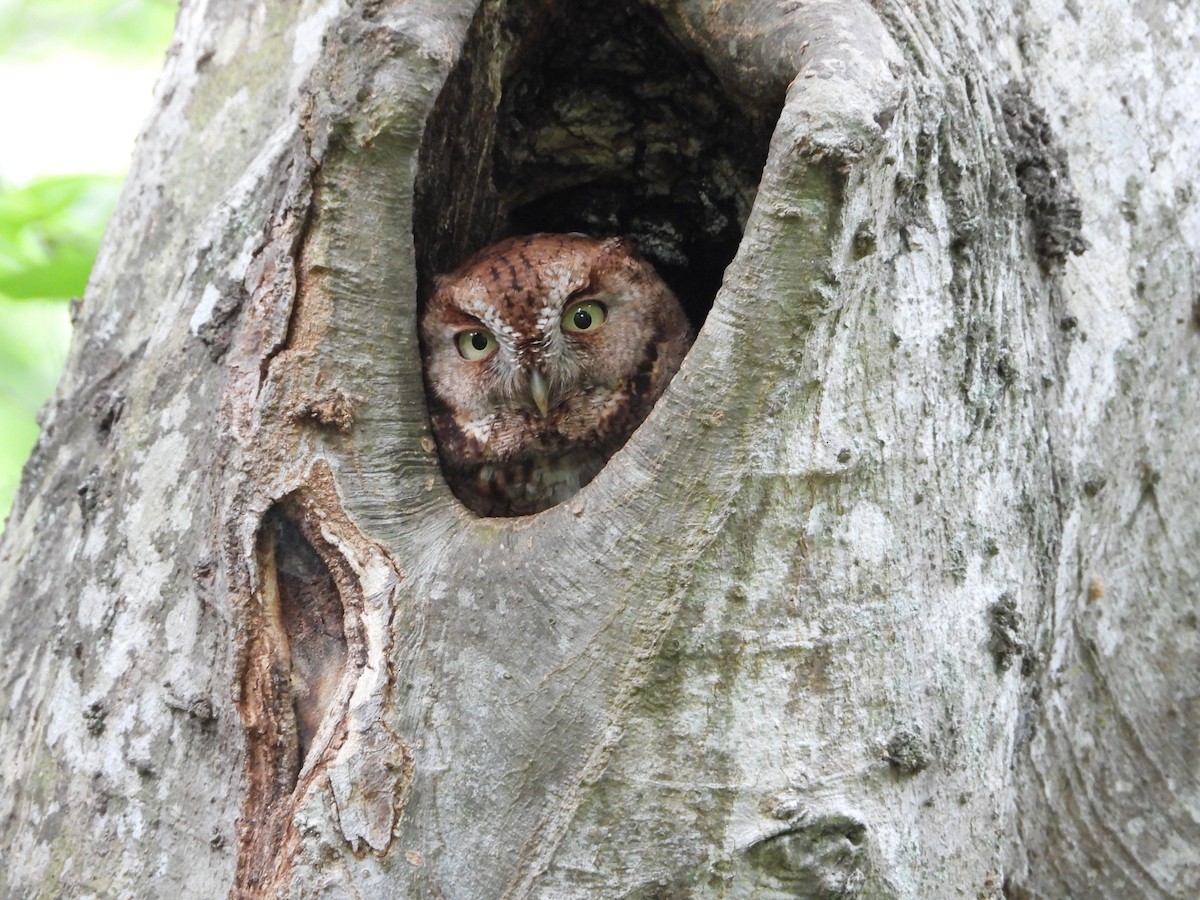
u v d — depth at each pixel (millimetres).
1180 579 4141
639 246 5141
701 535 2961
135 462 3590
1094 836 3998
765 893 2896
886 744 3049
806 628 3008
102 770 3320
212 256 3664
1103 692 4055
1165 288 4043
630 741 2924
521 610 2988
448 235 4566
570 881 2891
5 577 3867
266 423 3125
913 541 3174
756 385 2955
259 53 3959
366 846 2861
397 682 2965
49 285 5816
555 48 4020
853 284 3047
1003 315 3438
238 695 3053
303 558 3135
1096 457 3896
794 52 3166
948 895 3133
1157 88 4102
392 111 3098
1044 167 3652
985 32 3730
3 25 7953
